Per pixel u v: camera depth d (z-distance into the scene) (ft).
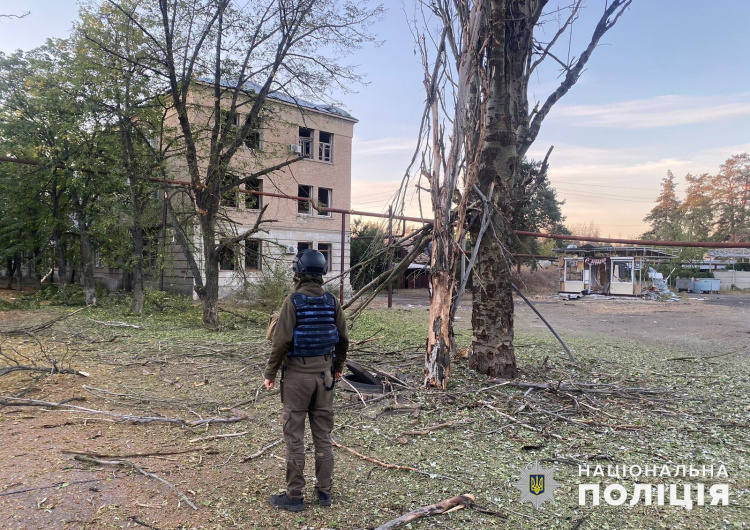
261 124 48.83
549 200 104.42
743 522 9.63
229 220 42.04
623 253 88.17
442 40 18.66
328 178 83.20
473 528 9.25
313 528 9.09
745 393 20.06
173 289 69.46
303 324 9.87
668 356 29.14
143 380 20.58
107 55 42.14
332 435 14.26
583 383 20.79
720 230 165.68
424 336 34.45
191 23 38.58
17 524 8.84
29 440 13.24
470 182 18.79
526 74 22.68
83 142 45.42
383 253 25.88
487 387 19.04
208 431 14.47
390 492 10.71
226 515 9.47
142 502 9.89
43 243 56.90
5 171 48.83
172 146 44.11
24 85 49.52
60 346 28.02
